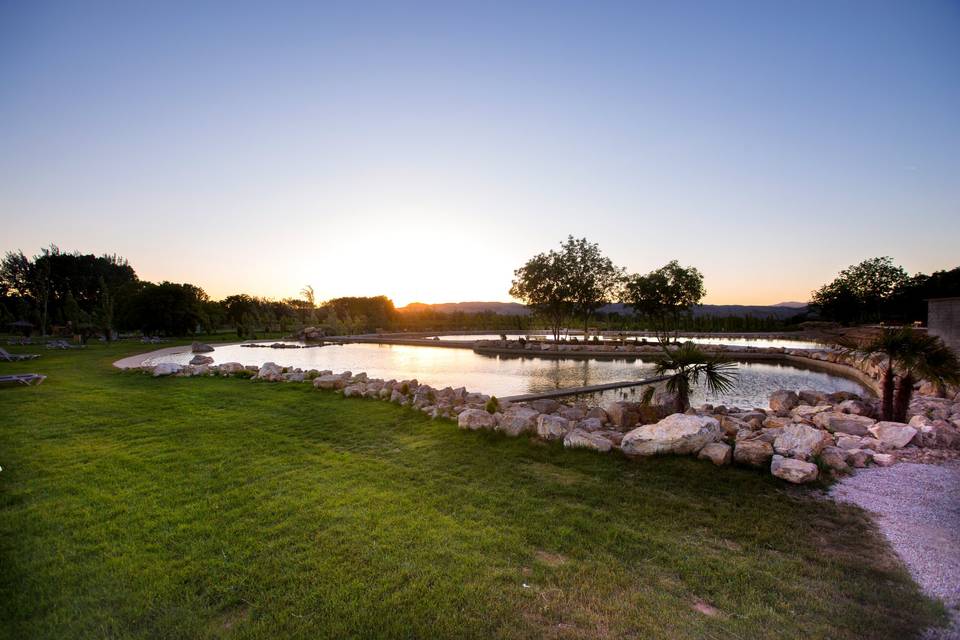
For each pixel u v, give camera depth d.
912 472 5.20
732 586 3.11
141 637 2.64
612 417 7.81
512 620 2.76
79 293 54.53
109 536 3.76
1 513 4.16
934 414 7.90
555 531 3.89
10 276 53.19
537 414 7.58
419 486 4.90
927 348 7.39
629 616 2.80
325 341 40.38
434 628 2.69
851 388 14.31
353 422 7.67
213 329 50.38
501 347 29.12
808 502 4.46
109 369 15.34
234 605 2.91
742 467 5.41
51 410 8.55
